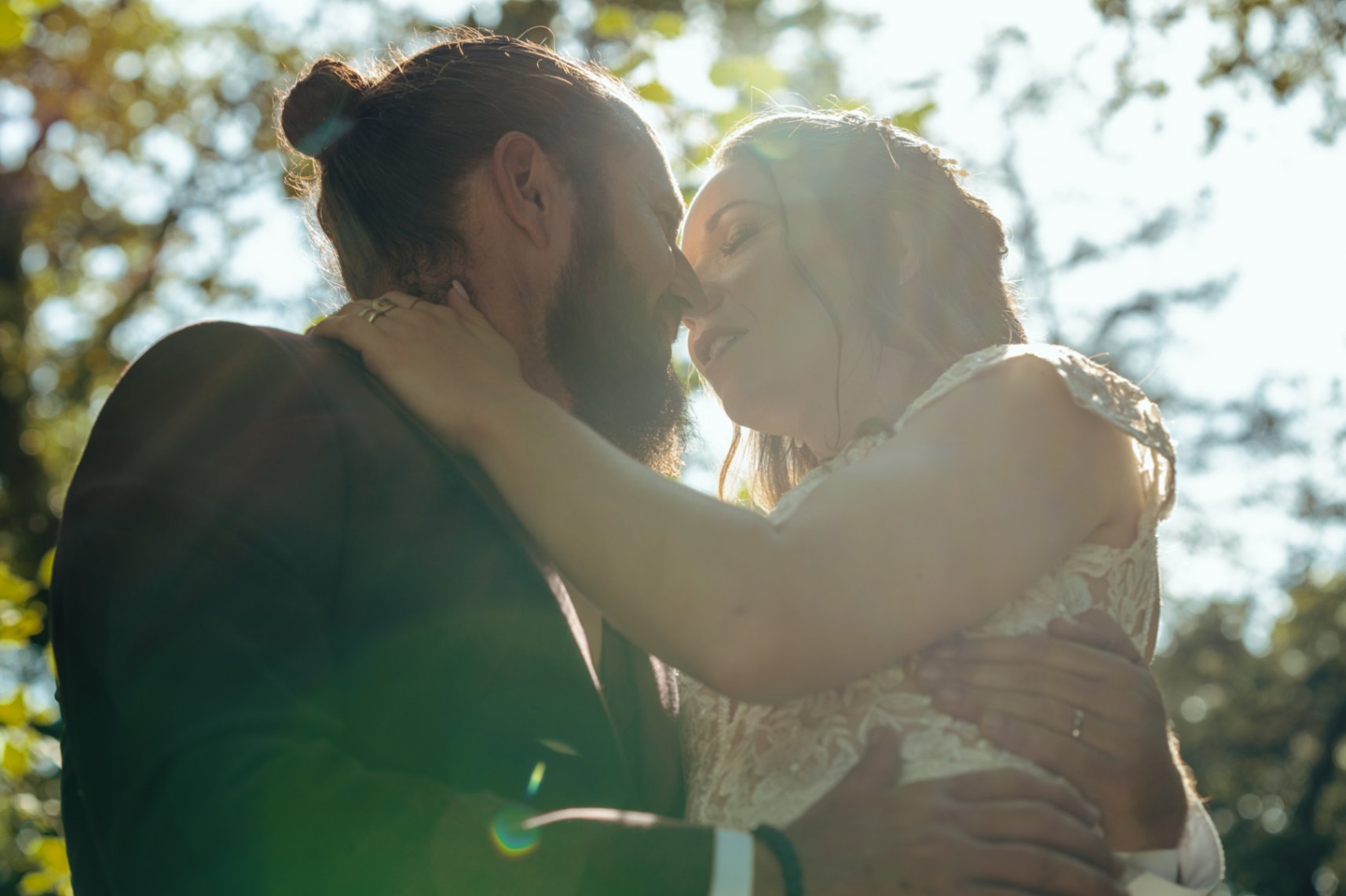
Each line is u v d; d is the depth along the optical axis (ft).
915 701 5.43
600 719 5.27
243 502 4.63
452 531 5.25
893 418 7.07
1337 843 84.12
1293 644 88.58
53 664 5.26
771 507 8.72
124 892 4.21
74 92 39.60
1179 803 5.58
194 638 4.26
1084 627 5.58
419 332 5.83
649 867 4.28
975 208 7.40
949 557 5.18
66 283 46.70
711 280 7.26
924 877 4.57
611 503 5.16
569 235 6.45
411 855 4.06
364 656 4.89
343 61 6.77
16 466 45.80
